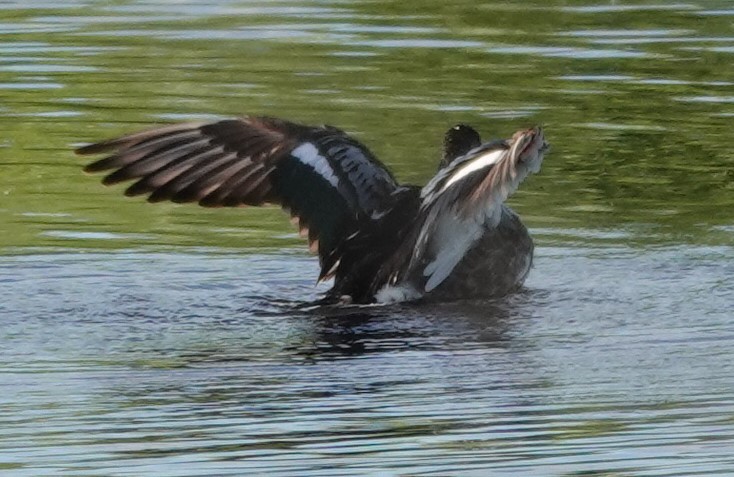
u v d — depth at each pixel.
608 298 13.66
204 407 10.84
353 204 13.59
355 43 24.31
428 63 23.16
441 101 21.00
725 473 9.70
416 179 17.69
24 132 19.88
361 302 13.49
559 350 12.17
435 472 9.69
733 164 18.36
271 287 14.12
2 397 11.02
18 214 16.56
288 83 21.95
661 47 24.00
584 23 25.66
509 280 13.79
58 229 16.02
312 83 22.02
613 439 10.21
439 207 12.72
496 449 10.10
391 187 13.68
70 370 11.62
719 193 17.36
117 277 14.30
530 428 10.48
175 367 11.69
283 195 13.48
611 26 25.45
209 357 11.95
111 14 26.38
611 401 10.98
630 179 17.89
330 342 12.34
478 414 10.72
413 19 25.95
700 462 9.88
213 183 13.37
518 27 25.39
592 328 12.74
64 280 14.16
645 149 19.00
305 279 14.41
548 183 17.88
